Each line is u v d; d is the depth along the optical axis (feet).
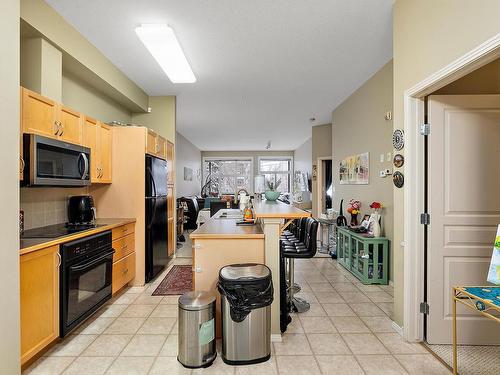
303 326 8.55
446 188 7.47
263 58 11.47
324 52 11.00
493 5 4.93
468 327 7.48
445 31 6.12
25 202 8.59
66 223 10.07
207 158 38.68
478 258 7.45
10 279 5.54
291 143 33.40
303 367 6.59
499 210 7.44
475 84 7.90
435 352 7.18
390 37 9.91
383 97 12.32
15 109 5.66
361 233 13.25
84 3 8.05
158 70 12.64
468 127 7.43
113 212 11.91
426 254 7.58
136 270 11.87
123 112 14.89
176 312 9.48
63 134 8.54
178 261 15.85
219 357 7.00
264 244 7.89
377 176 13.00
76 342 7.64
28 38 8.06
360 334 8.08
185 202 25.80
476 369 6.49
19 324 5.73
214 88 14.94
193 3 8.05
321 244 20.63
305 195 29.58
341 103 17.49
